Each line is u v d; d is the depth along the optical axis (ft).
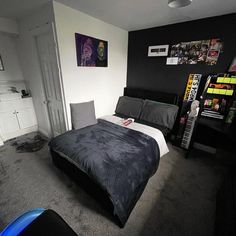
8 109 9.54
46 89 8.95
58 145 6.13
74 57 7.64
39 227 2.74
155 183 6.40
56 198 5.53
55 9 6.29
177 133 9.87
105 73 9.84
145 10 7.03
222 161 8.01
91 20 7.91
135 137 6.86
